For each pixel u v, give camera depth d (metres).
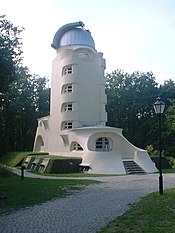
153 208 11.71
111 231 8.75
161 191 15.38
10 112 51.62
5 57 18.55
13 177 26.16
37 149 48.47
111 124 62.28
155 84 64.50
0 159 49.66
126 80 64.19
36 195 16.36
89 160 32.16
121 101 62.31
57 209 12.60
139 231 8.65
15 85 49.34
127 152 35.84
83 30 43.56
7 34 19.17
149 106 62.06
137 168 32.47
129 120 62.31
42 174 29.80
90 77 40.78
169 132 55.41
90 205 13.35
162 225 9.20
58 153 39.44
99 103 40.91
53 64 43.50
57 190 18.22
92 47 42.50
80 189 18.78
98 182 22.61
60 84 41.12
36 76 62.47
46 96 62.47
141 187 19.44
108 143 36.16
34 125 59.78
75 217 10.98
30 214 11.67
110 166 31.16
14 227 9.68
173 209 11.41
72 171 32.03
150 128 59.41
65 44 42.38
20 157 42.75
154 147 57.38
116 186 20.20
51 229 9.35
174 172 32.44
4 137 56.69
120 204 13.31
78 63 40.25
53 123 42.03
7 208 12.96
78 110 39.22
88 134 34.97
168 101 61.41
